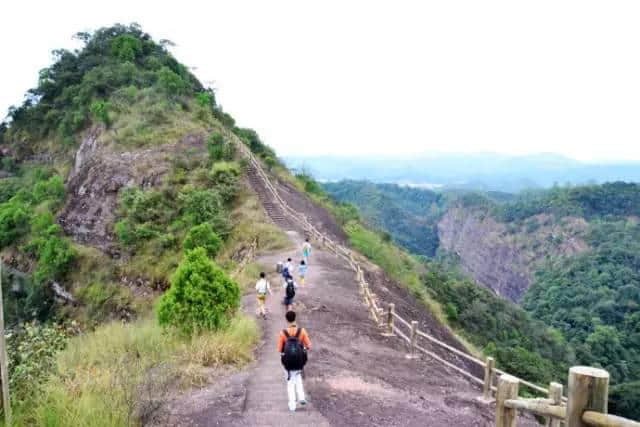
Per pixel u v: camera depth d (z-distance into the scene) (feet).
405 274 124.16
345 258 86.22
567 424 11.86
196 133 151.53
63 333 28.58
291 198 133.08
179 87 181.16
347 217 157.07
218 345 34.42
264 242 94.53
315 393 28.81
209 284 38.40
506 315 149.59
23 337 25.17
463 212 469.16
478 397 33.53
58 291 121.80
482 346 109.91
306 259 81.56
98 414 20.74
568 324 203.92
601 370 11.66
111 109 165.48
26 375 22.44
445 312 120.16
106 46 218.38
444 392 33.76
